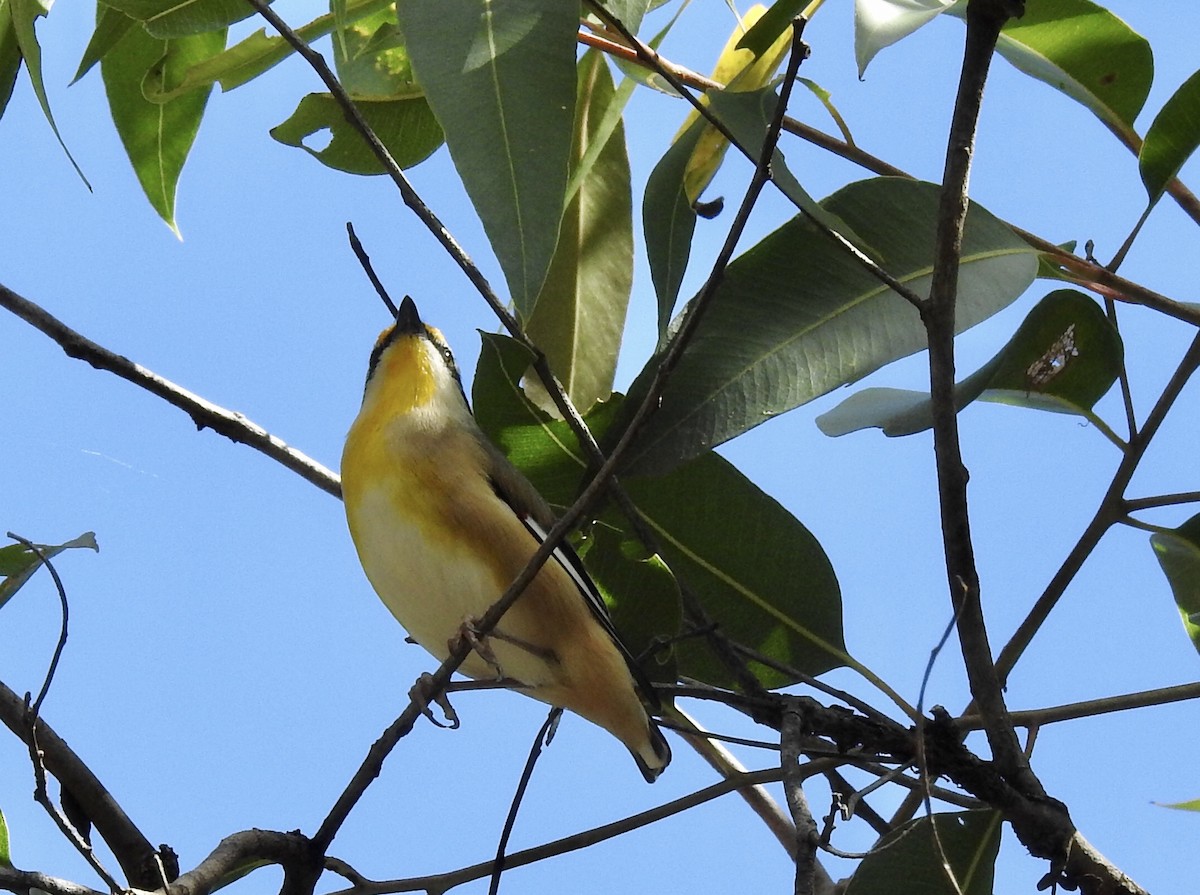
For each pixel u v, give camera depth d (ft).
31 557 23.49
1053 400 23.27
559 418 25.17
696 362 20.22
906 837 19.93
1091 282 21.57
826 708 20.85
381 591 25.39
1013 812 19.08
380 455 25.18
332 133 26.84
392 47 25.22
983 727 19.47
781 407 19.86
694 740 26.11
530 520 24.94
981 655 18.70
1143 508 21.42
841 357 20.13
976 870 20.31
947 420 17.49
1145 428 21.57
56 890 16.19
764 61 25.68
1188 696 20.10
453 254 18.86
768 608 24.17
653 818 20.70
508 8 18.03
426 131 26.94
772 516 23.93
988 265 20.57
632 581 24.41
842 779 22.54
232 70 25.52
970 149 17.08
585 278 28.09
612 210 28.35
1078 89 24.06
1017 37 24.04
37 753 17.19
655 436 19.99
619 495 21.30
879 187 20.93
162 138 28.84
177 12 23.35
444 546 24.47
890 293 20.51
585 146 28.43
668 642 22.48
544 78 17.61
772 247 20.74
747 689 21.75
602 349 27.86
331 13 25.09
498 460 25.40
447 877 20.57
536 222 17.03
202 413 25.17
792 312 20.45
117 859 21.16
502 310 19.13
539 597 24.06
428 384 26.22
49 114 21.63
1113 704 20.25
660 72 18.75
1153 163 21.48
